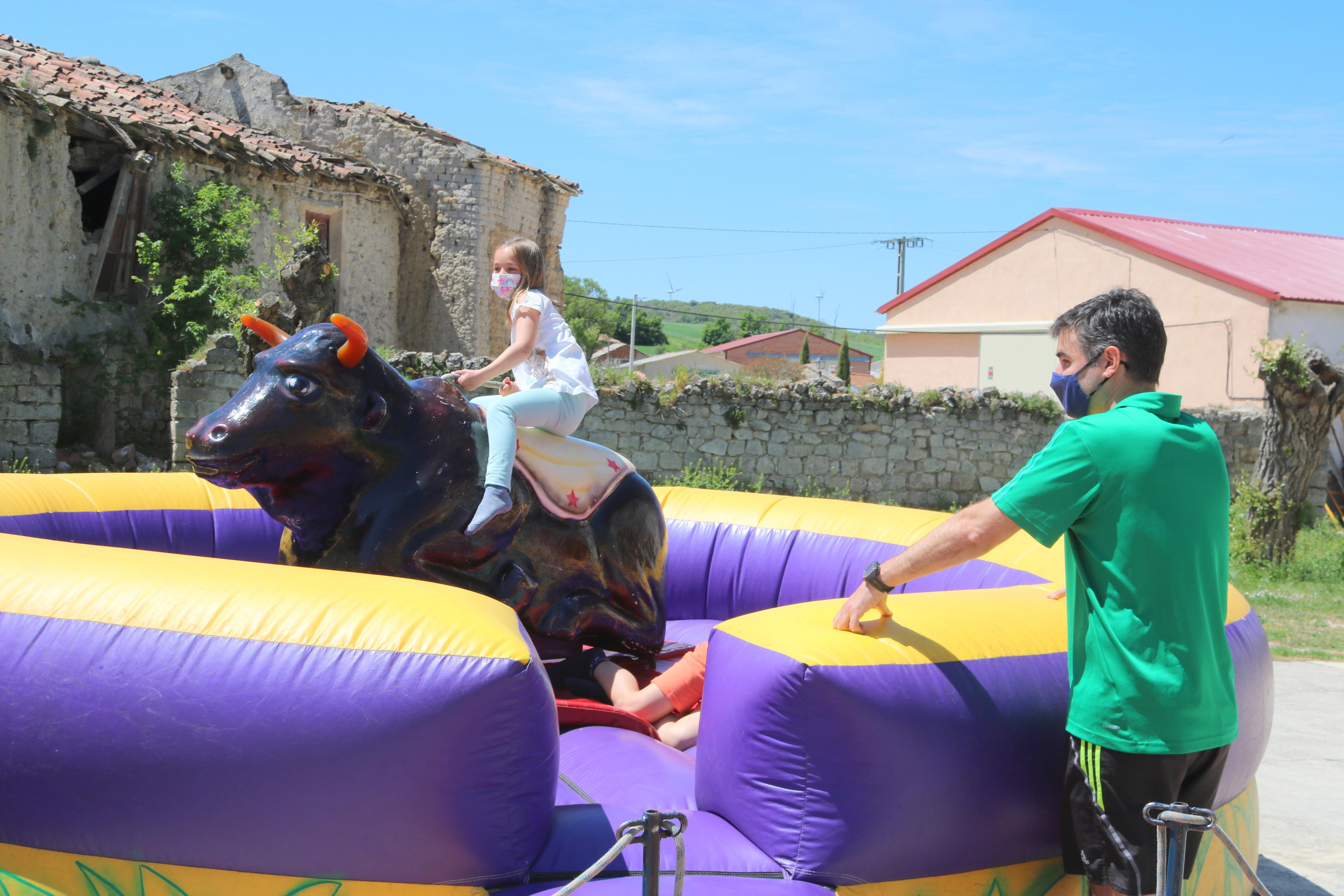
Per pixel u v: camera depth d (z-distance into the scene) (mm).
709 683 2826
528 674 2359
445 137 21391
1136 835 2414
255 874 2328
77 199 14758
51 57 17656
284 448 3396
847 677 2482
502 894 2379
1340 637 9211
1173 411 2576
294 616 2420
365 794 2283
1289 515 12758
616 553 4309
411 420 3611
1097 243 21766
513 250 4078
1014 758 2658
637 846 2529
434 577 3678
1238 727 2654
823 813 2482
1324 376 12492
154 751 2289
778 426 15453
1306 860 4293
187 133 16016
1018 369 23359
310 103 21625
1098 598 2477
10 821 2350
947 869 2639
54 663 2348
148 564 2635
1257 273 20156
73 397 14188
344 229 19406
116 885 2334
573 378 4000
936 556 2535
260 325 3600
